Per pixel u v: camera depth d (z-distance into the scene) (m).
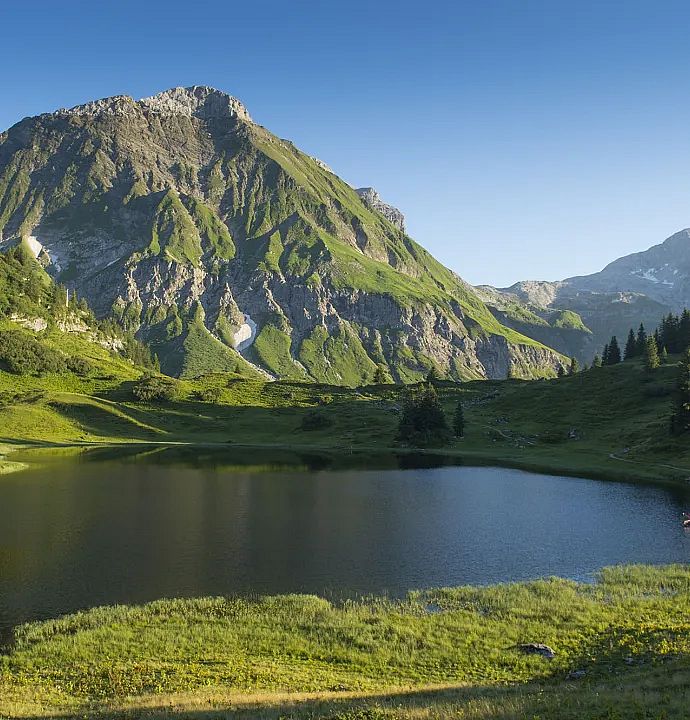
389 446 170.25
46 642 40.03
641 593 49.50
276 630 41.97
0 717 27.14
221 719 25.56
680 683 27.30
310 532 72.62
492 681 33.16
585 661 35.41
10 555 61.06
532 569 58.72
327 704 27.78
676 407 140.25
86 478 109.94
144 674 34.41
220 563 59.72
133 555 61.81
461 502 92.00
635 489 103.44
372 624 42.88
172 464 132.00
